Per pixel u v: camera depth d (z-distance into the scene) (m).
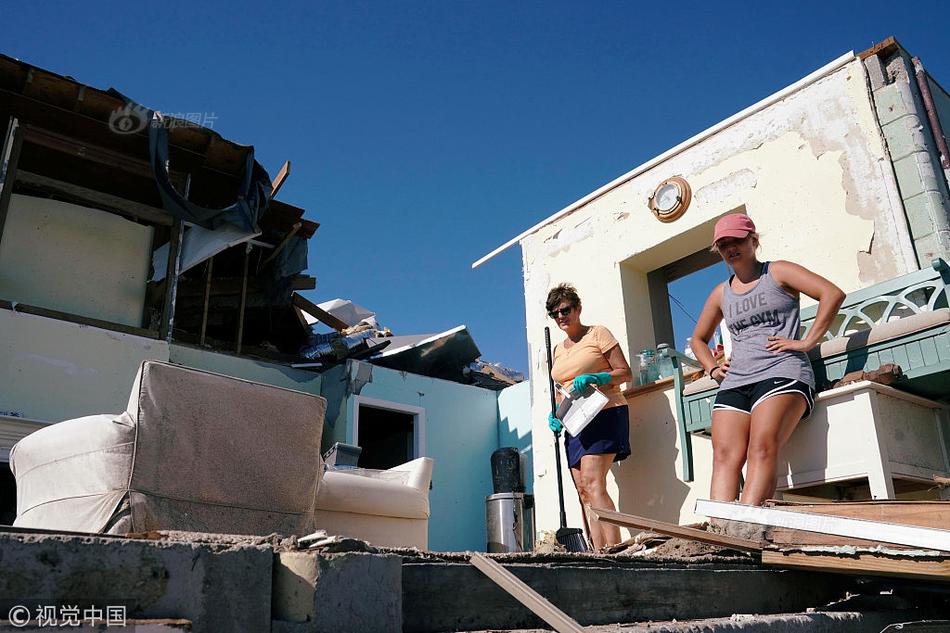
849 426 3.13
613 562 2.02
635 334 5.60
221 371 8.44
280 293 9.55
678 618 2.03
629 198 5.79
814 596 2.53
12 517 7.45
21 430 6.76
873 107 4.48
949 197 4.17
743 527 2.56
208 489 2.64
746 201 5.00
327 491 3.39
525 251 6.57
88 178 8.14
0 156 7.35
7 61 6.72
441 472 9.37
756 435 3.09
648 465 4.61
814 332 3.14
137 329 7.77
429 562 1.62
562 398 4.27
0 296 7.55
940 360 2.98
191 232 8.52
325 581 1.35
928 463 3.25
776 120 4.95
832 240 4.50
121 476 2.48
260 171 8.27
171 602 1.22
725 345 4.03
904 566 2.09
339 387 8.96
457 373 10.65
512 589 1.57
